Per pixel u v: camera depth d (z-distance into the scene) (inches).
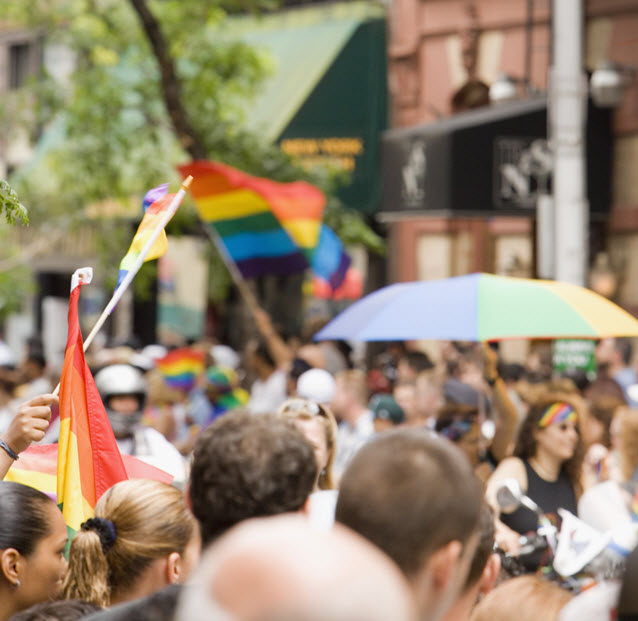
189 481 253.1
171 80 1238.3
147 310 2006.6
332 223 1483.8
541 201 970.1
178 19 1396.4
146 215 419.5
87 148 1444.4
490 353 634.2
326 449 495.5
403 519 217.6
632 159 1284.4
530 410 588.4
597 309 625.3
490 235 1491.1
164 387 960.3
